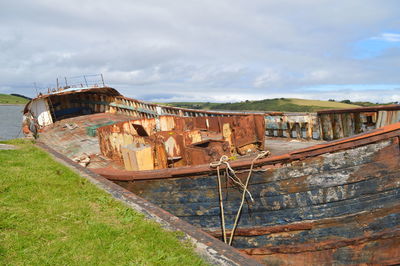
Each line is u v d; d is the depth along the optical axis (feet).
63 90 68.44
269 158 17.53
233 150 26.76
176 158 24.76
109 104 71.87
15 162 24.66
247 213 19.02
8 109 365.40
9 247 11.17
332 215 17.53
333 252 18.01
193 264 10.67
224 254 11.35
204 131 42.65
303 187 17.51
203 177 19.45
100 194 18.01
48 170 22.91
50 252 11.09
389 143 16.34
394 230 17.33
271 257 19.20
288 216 18.20
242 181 18.47
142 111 60.95
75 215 14.57
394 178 16.75
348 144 16.51
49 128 59.57
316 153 16.90
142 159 23.75
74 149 40.24
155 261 10.83
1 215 13.79
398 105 22.95
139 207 16.24
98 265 10.43
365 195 17.10
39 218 14.05
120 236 12.74
